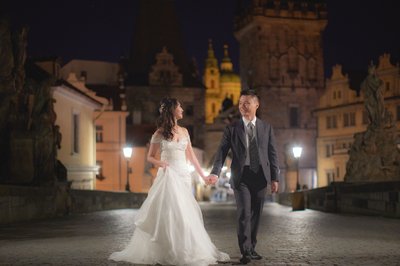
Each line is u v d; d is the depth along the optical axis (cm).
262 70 9700
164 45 9806
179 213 954
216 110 16225
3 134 2477
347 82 7925
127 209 3231
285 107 9725
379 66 7381
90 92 5906
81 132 4562
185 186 987
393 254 1060
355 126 7731
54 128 2603
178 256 936
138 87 9081
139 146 6788
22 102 2530
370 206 2264
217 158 996
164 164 990
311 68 9850
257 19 9650
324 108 8294
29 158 2452
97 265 948
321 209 2864
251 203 985
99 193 2933
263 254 1064
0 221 1844
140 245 977
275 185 988
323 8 9850
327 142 8269
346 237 1366
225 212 2744
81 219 2145
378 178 2650
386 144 2675
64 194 2445
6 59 2498
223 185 8469
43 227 1744
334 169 8038
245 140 978
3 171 2445
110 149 6384
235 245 1233
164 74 9156
